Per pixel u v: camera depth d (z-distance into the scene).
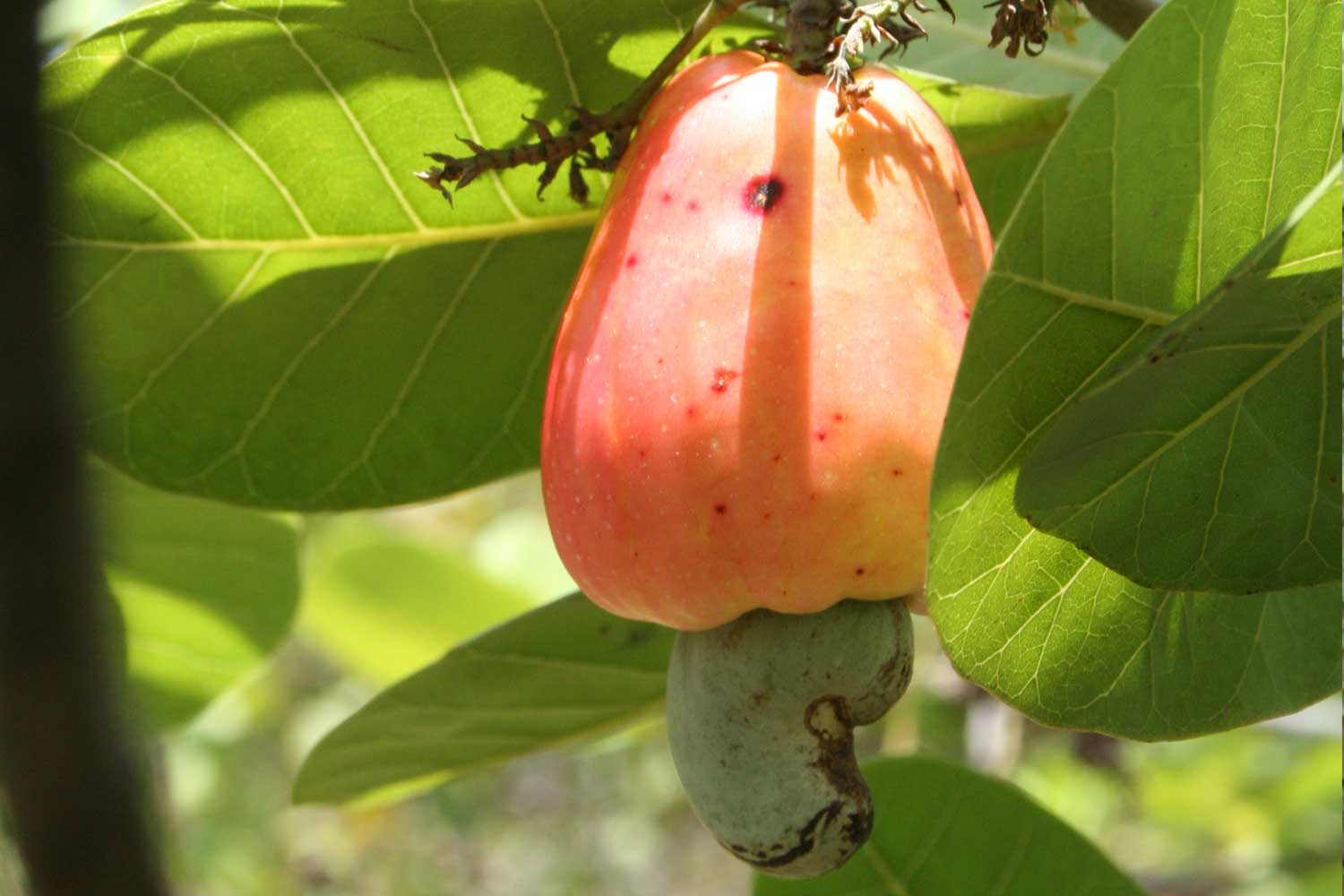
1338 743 1.16
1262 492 0.43
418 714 0.54
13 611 0.20
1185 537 0.43
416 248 0.50
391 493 0.52
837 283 0.42
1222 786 1.20
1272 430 0.42
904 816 0.53
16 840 0.21
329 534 1.04
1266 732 1.19
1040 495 0.42
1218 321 0.40
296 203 0.49
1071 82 0.58
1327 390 0.42
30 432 0.20
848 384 0.41
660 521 0.42
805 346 0.41
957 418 0.41
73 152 0.48
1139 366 0.40
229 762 1.58
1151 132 0.41
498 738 0.56
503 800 2.02
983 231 0.43
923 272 0.42
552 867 1.98
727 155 0.42
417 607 0.91
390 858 1.86
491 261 0.51
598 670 0.54
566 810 2.04
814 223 0.42
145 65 0.47
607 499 0.42
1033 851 0.53
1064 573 0.44
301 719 1.62
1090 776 1.15
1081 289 0.41
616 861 2.01
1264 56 0.41
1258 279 0.39
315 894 1.74
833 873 0.53
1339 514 0.43
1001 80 0.58
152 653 0.69
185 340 0.50
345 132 0.49
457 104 0.49
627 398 0.42
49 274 0.20
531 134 0.49
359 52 0.48
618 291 0.42
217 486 0.51
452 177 0.44
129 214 0.49
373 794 0.57
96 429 0.50
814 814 0.42
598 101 0.49
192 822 1.52
